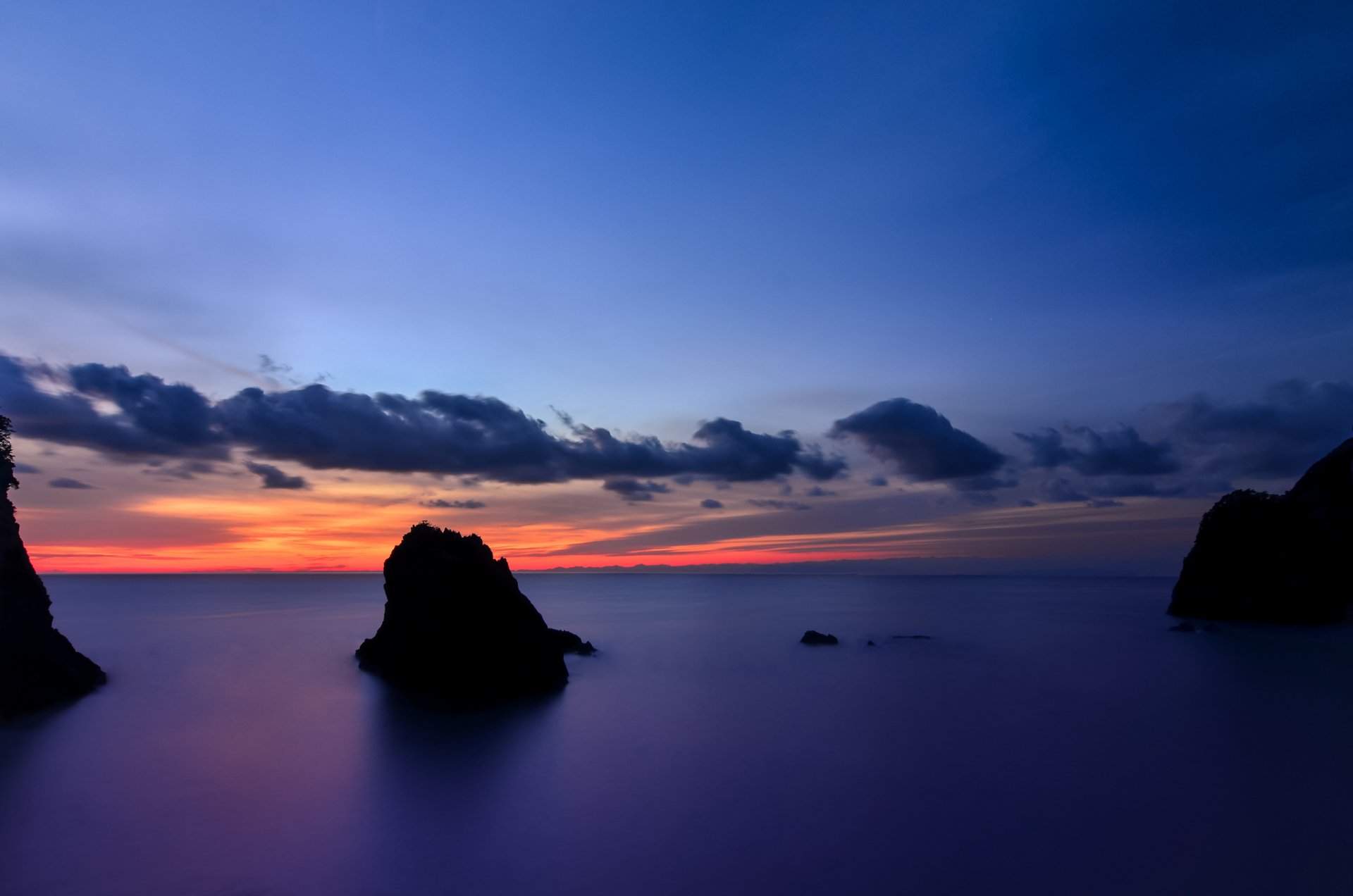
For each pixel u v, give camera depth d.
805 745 25.77
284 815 19.00
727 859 16.30
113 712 30.45
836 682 38.41
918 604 105.94
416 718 29.91
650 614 87.00
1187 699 32.94
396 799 20.20
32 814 18.95
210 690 35.53
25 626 30.80
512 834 17.80
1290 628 56.84
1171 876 15.29
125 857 16.42
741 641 57.59
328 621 71.81
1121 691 34.97
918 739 26.39
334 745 25.73
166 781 21.61
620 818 18.75
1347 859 16.03
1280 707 31.02
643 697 34.44
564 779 21.94
